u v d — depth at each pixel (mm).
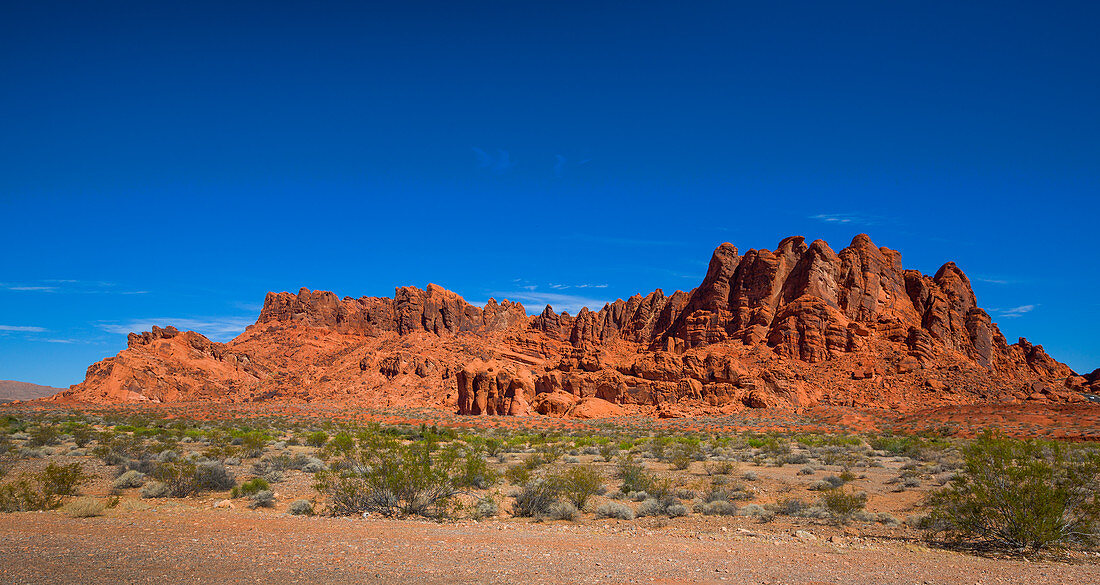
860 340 100375
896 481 26250
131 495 20891
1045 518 12492
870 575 10242
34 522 13234
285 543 11227
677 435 63406
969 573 10539
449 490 18641
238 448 37969
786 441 47000
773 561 11242
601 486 23328
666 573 9984
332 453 34219
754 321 108875
